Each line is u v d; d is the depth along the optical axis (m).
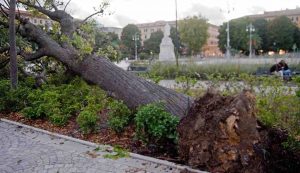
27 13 11.30
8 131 6.96
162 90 6.79
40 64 11.43
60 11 10.13
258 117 5.21
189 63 20.16
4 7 10.06
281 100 6.05
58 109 7.46
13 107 8.68
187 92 8.49
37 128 7.04
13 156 5.39
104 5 11.06
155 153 5.27
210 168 4.45
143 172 4.62
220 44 66.88
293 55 29.61
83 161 5.10
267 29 63.84
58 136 6.44
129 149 5.54
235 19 65.81
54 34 10.36
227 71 18.06
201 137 4.57
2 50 10.41
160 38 71.44
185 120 4.89
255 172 4.16
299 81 5.88
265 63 21.52
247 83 8.54
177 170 4.65
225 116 4.35
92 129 6.49
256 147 4.27
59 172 4.68
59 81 10.25
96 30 11.60
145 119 5.36
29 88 9.37
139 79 7.24
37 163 5.05
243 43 61.50
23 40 11.00
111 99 7.42
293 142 4.61
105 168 4.80
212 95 4.90
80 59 8.17
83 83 9.24
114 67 7.69
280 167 4.35
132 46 72.44
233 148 4.29
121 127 6.24
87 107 7.27
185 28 59.91
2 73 11.81
